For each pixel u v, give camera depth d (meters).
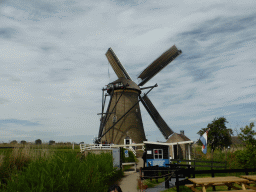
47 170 7.12
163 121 42.44
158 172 14.15
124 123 39.81
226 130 32.47
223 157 18.58
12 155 9.16
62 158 8.77
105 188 9.31
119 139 39.06
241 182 7.19
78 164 8.87
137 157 31.72
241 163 14.60
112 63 43.81
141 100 42.84
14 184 6.11
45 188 5.98
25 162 9.19
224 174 14.16
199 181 6.95
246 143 14.72
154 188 11.30
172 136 32.69
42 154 9.74
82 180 7.34
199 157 24.73
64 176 7.01
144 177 12.70
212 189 9.98
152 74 42.41
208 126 33.78
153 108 42.69
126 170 19.28
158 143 18.50
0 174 7.76
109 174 11.60
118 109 40.38
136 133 39.91
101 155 13.83
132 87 40.72
